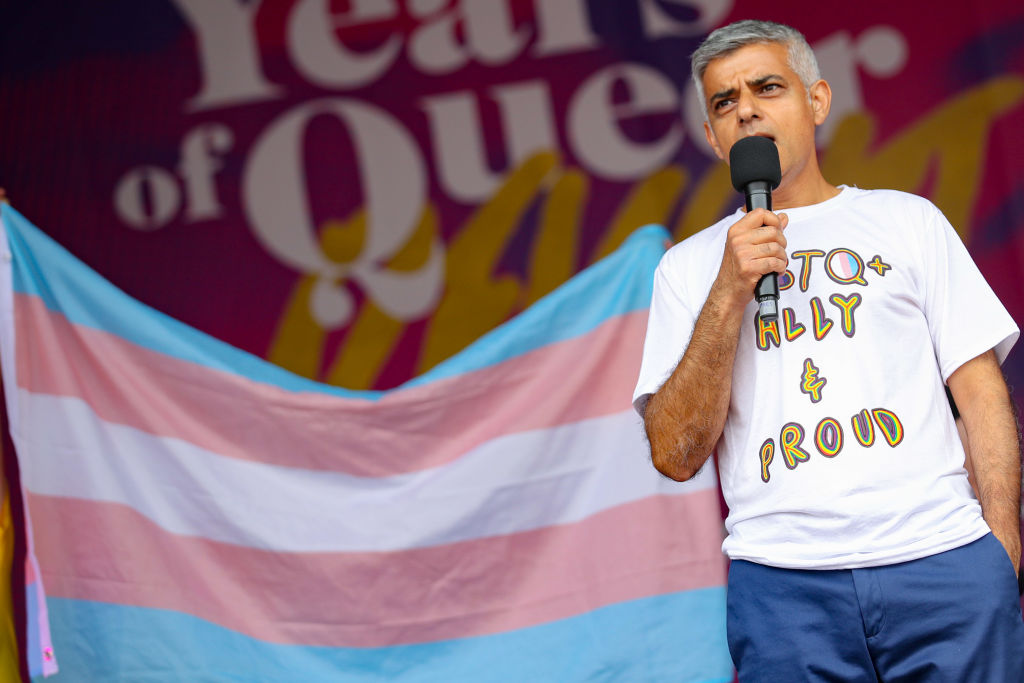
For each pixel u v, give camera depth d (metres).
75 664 6.15
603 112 8.52
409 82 8.75
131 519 6.34
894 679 3.89
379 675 6.17
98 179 8.80
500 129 8.62
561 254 8.41
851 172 8.19
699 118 8.43
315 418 6.51
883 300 4.03
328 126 8.75
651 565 6.18
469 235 8.51
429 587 6.28
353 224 8.61
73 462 6.37
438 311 8.45
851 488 3.86
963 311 4.09
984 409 4.05
